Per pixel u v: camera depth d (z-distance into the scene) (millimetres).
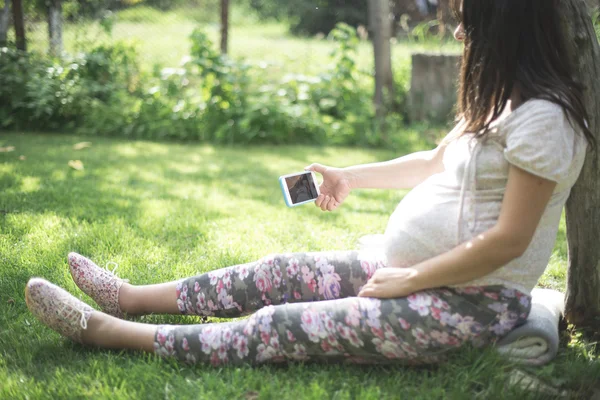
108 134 6781
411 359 1884
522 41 1750
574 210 2242
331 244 3330
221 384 1838
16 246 3004
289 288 2090
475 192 1799
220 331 1942
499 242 1695
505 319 1817
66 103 6742
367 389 1814
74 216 3547
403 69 8094
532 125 1673
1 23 7297
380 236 3146
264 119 6770
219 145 6586
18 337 2160
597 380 1994
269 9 18047
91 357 2037
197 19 12109
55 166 4938
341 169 2359
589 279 2266
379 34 7152
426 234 1848
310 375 1927
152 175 4891
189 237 3320
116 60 7465
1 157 5160
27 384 1844
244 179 4930
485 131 1762
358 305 1833
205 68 6840
